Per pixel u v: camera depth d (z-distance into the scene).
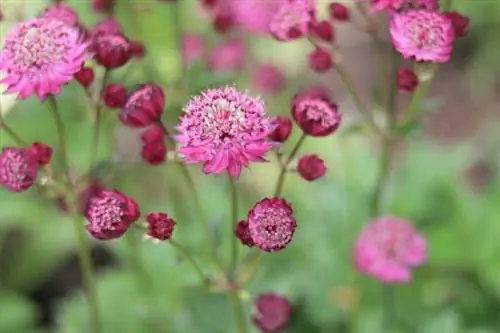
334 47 0.56
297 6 0.55
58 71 0.50
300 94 0.54
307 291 0.66
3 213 0.71
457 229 0.67
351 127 0.57
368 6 0.57
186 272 0.60
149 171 0.72
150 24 0.69
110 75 0.58
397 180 0.69
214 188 0.67
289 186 0.70
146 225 0.49
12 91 0.50
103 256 0.77
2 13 0.57
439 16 0.50
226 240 0.64
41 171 0.53
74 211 0.53
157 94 0.50
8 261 0.74
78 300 0.66
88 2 0.65
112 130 0.61
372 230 0.61
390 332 0.62
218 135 0.47
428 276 0.67
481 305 0.67
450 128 0.90
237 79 0.66
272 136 0.48
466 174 0.82
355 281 0.64
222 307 0.61
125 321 0.64
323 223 0.67
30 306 0.70
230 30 0.67
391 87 0.56
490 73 0.94
